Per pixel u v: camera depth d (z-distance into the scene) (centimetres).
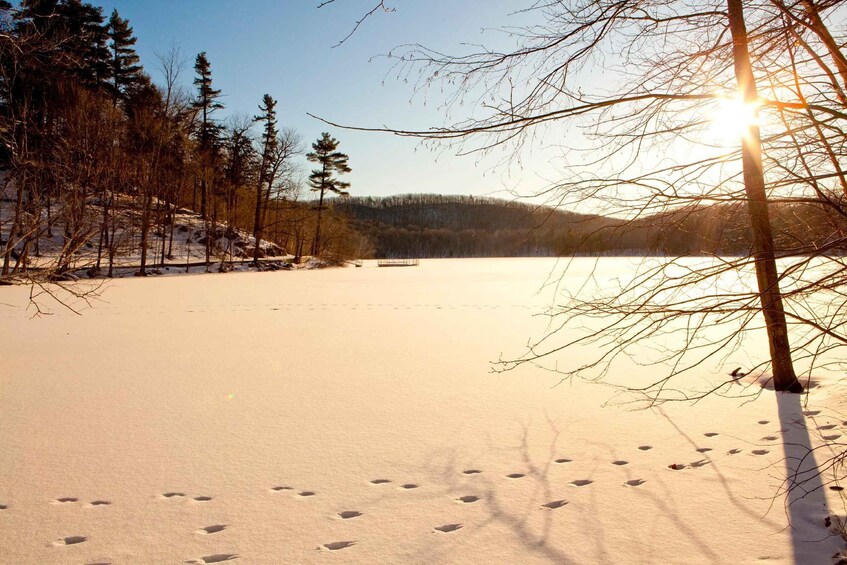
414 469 447
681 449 477
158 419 584
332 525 358
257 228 4625
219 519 366
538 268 5250
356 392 694
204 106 4878
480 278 3441
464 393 685
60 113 2217
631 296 359
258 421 577
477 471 442
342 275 3956
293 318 1477
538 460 462
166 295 2181
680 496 389
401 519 364
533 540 336
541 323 1340
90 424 568
